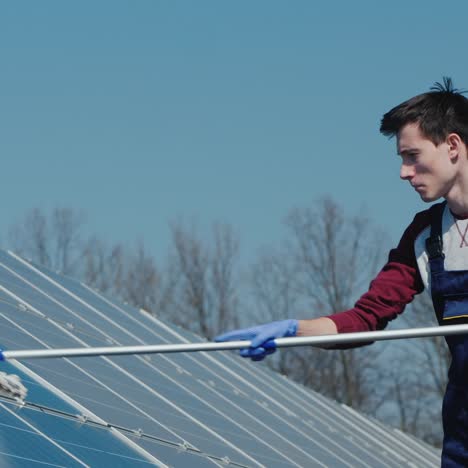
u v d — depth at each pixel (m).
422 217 5.93
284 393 22.70
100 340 15.70
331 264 54.84
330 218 55.12
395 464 21.11
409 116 5.64
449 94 5.68
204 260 54.59
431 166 5.61
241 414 16.34
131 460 9.92
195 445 12.10
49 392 10.82
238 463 12.37
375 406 53.06
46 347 12.71
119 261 55.94
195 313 53.91
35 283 17.77
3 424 8.84
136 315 21.27
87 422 10.48
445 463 5.74
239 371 21.91
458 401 5.70
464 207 5.67
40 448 8.73
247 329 5.75
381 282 6.01
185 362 18.88
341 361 52.69
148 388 14.11
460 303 5.68
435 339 52.84
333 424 22.28
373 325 5.96
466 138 5.61
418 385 52.94
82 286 20.70
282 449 15.10
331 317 5.89
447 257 5.72
